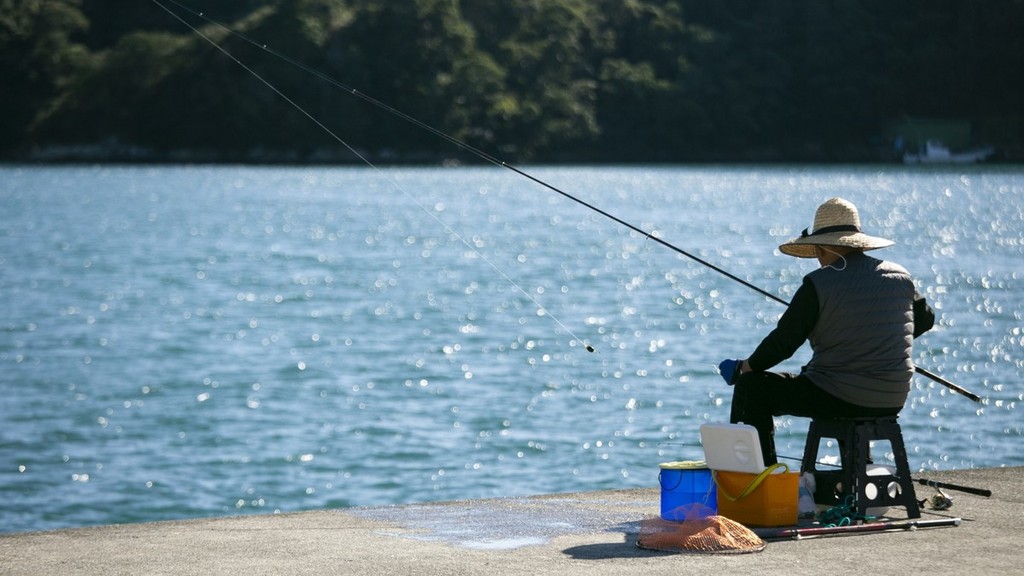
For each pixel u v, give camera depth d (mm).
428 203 154125
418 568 8555
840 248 10117
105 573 8500
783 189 183625
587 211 136125
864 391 9836
